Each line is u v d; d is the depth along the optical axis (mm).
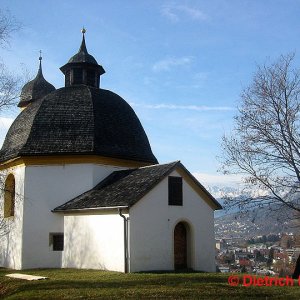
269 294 13922
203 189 22328
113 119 25641
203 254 21875
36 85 32625
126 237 19656
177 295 13438
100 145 23906
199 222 22047
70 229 22328
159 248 20438
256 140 22062
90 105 25391
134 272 19438
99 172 23766
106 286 15172
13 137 25641
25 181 23453
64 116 24766
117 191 21406
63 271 20516
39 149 23469
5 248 24469
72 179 23547
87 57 28234
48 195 23453
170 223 20984
